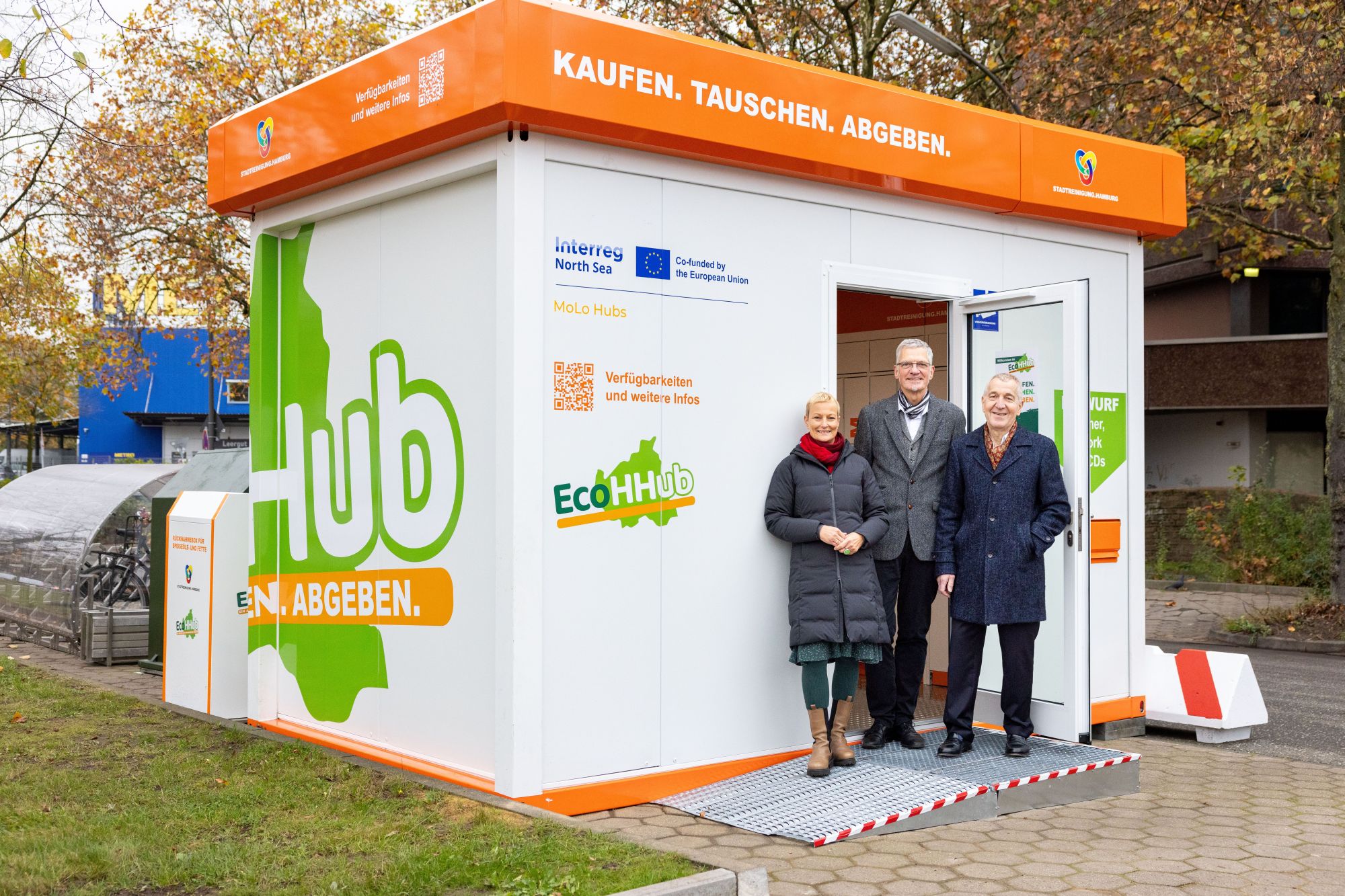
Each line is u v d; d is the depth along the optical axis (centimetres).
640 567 556
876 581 571
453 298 575
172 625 770
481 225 559
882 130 634
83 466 1261
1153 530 2014
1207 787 614
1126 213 757
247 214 721
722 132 568
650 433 561
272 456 709
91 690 816
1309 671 1084
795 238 618
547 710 525
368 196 618
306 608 680
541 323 525
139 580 1075
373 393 630
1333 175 1507
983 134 683
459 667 566
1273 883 445
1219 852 487
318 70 1895
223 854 437
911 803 520
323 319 673
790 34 1755
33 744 645
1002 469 593
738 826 506
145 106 1941
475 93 517
